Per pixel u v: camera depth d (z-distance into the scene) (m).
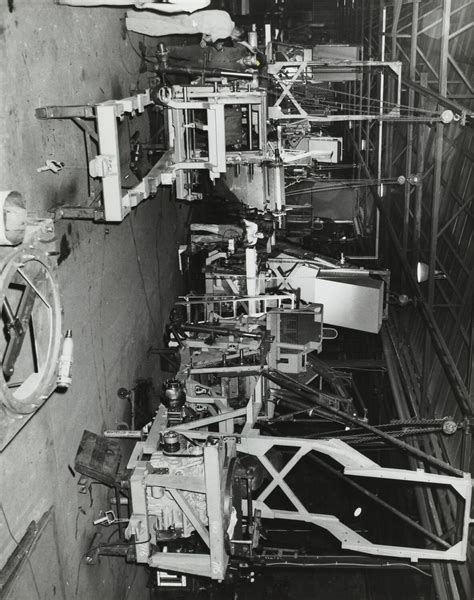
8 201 4.29
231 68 10.09
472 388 8.62
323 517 7.06
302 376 10.80
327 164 19.92
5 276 4.22
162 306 11.91
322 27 29.81
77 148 7.02
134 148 8.98
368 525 12.64
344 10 28.02
